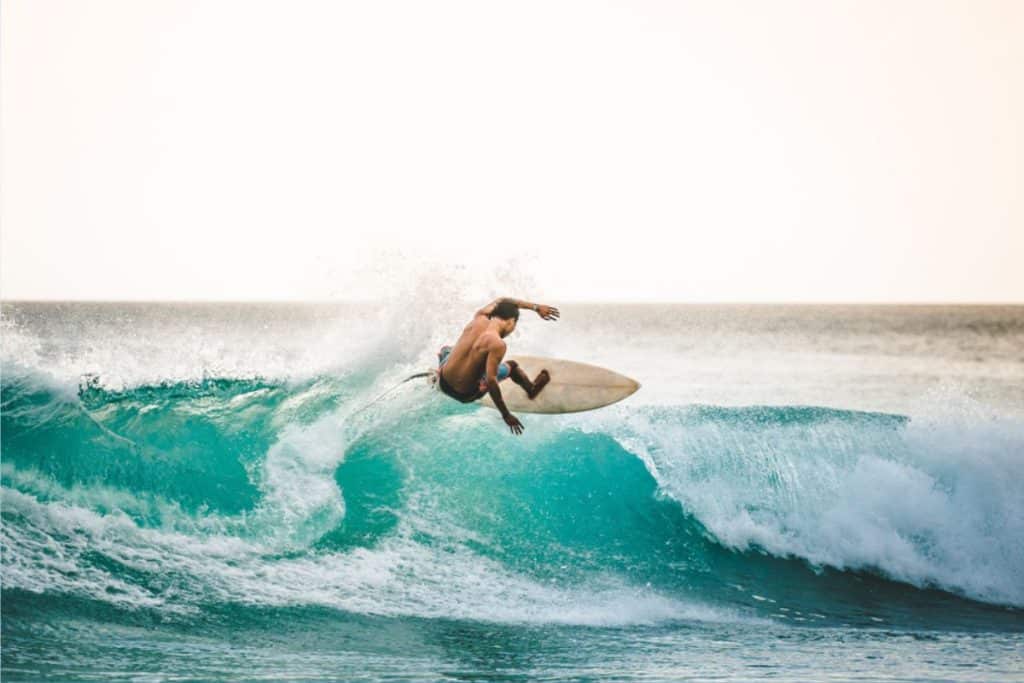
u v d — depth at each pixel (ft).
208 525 25.17
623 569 26.27
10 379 27.48
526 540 26.61
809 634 22.95
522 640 21.75
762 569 27.02
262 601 23.06
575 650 21.09
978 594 26.50
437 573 25.00
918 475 28.84
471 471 27.99
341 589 23.93
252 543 24.94
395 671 19.39
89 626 21.36
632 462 29.09
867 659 20.80
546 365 27.35
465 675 19.21
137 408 28.78
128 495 25.59
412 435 28.86
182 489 25.88
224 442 27.58
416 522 26.35
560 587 25.12
